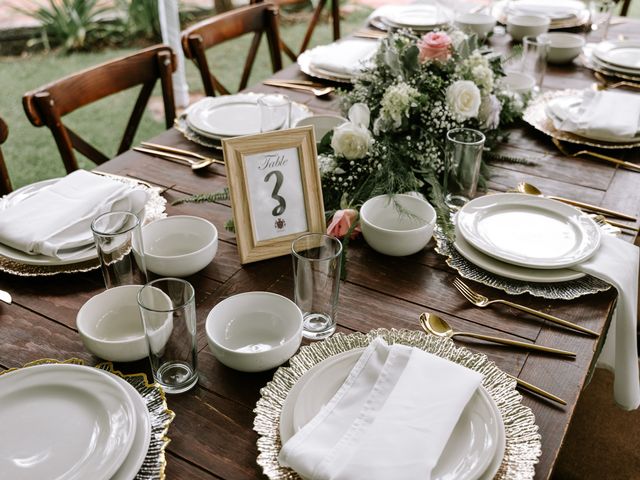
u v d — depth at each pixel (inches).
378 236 44.1
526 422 30.5
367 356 32.3
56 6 195.2
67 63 187.3
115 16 203.8
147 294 32.7
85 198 46.2
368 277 43.3
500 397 32.1
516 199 48.7
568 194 53.4
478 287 42.1
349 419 29.2
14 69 184.5
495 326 38.5
